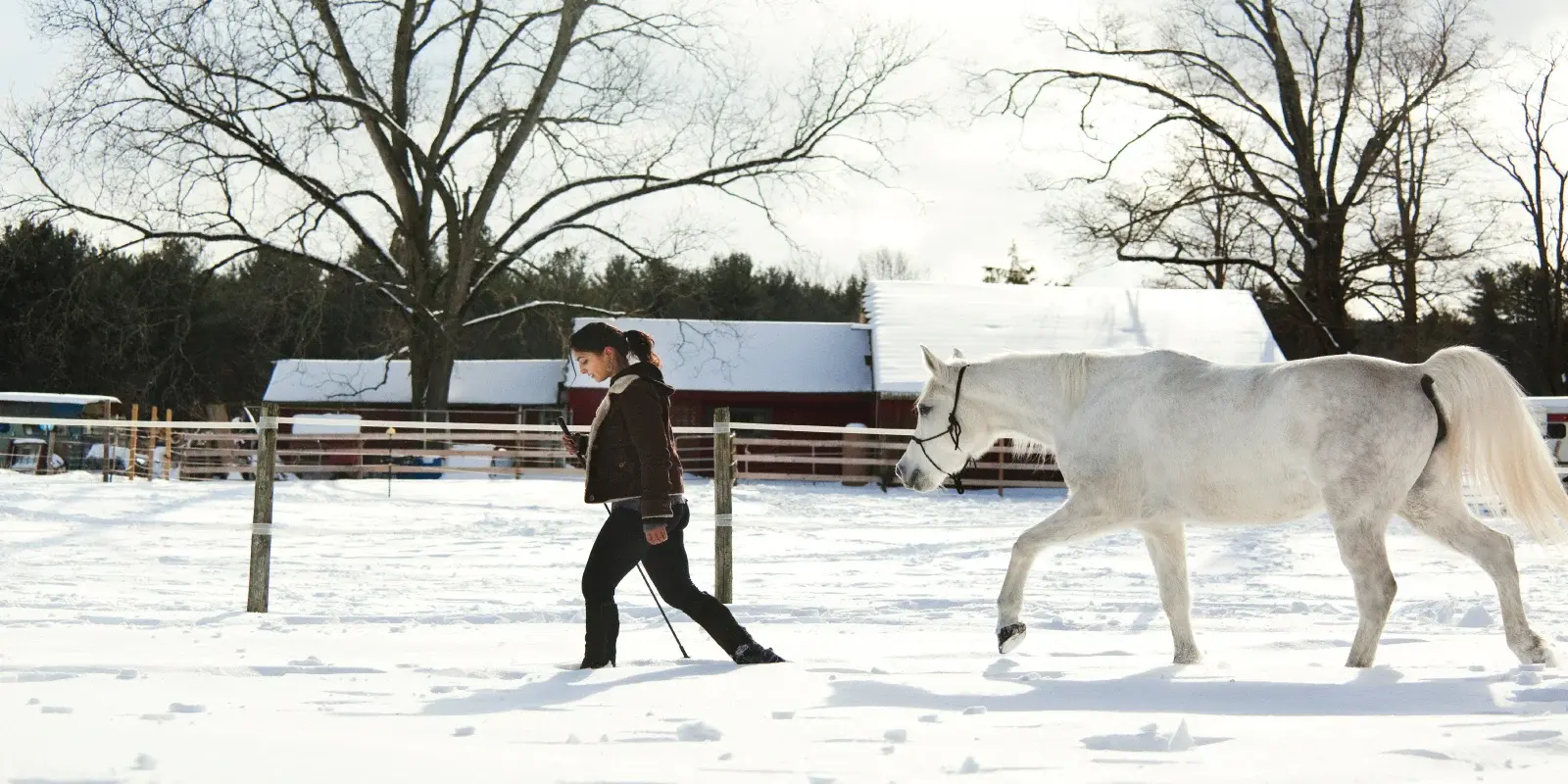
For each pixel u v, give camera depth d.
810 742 3.49
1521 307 50.19
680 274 32.06
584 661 5.42
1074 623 8.02
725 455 8.92
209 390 49.25
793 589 10.38
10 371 45.53
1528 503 5.48
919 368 33.72
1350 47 35.78
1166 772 3.00
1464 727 3.60
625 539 5.45
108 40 26.20
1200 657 5.93
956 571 11.91
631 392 5.37
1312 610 8.87
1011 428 6.71
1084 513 6.15
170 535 14.39
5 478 22.20
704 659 5.97
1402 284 38.28
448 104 31.78
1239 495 5.78
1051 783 2.88
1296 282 39.53
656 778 2.92
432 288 32.66
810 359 37.47
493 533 15.48
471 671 5.17
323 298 31.41
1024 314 36.91
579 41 30.34
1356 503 5.43
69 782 2.68
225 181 28.64
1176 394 5.95
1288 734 3.53
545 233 31.39
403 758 3.15
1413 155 37.94
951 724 3.79
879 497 24.70
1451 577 10.94
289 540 14.12
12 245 35.06
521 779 2.89
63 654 5.52
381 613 8.31
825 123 30.28
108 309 43.84
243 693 4.46
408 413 31.64
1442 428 5.55
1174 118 36.44
